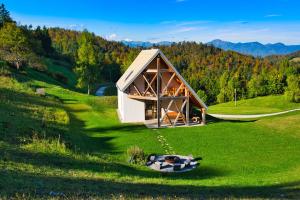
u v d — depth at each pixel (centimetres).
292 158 3030
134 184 2139
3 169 1927
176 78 4756
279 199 1833
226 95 13738
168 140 3669
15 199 1388
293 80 11650
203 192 2016
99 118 4872
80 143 3325
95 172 2372
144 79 4719
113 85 14612
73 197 1509
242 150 3278
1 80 6078
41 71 9981
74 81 11956
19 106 4191
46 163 2333
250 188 2180
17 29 8581
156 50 4338
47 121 3772
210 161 3022
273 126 4091
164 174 2723
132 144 3528
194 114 4975
